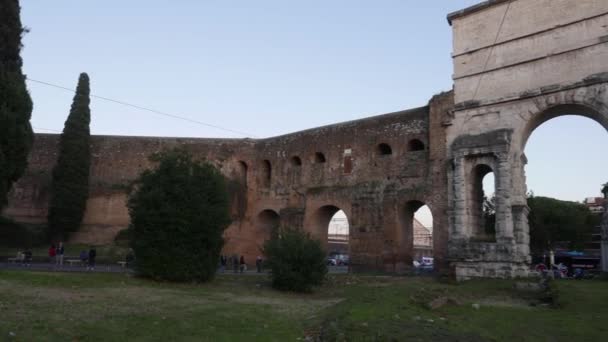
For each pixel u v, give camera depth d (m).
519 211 31.91
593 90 29.73
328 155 47.03
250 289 28.89
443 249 36.34
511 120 33.25
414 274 38.28
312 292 29.14
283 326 16.44
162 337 13.55
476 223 34.78
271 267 29.78
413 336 13.78
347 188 44.47
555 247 81.00
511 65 33.75
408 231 41.41
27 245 45.62
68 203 47.16
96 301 19.28
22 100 35.47
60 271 32.34
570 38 31.31
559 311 21.41
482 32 35.66
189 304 20.45
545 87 31.84
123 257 44.84
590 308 21.53
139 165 52.56
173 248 29.38
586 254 73.75
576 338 16.00
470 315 19.53
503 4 34.84
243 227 52.41
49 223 47.22
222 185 32.22
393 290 23.89
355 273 40.12
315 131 48.81
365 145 44.16
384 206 41.31
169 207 29.47
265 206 51.88
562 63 31.45
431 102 38.88
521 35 33.56
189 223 29.73
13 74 35.53
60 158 48.28
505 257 31.66
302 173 49.03
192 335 14.09
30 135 36.47
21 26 37.91
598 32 30.19
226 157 53.69
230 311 19.05
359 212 42.94
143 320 15.65
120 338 13.10
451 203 35.00
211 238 30.44
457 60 36.66
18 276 24.44
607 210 51.41
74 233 48.59
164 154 32.25
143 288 25.44
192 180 30.72
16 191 49.97
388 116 43.06
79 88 50.56
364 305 18.45
